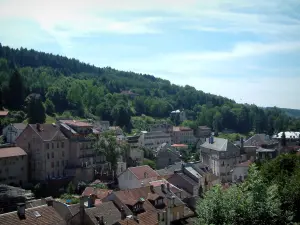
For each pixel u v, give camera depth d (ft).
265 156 513.45
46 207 183.11
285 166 212.23
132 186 348.79
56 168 413.80
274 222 129.08
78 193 374.43
